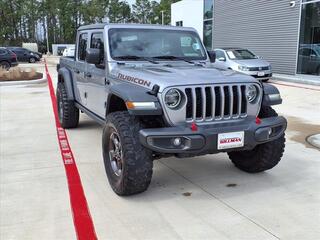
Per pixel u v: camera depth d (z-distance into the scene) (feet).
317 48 56.49
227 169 18.04
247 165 17.22
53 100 39.32
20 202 14.46
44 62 126.41
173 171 17.84
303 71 59.77
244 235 12.06
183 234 12.16
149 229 12.48
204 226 12.64
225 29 80.84
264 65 54.75
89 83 20.56
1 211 13.73
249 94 14.66
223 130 13.66
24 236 12.08
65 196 14.98
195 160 19.40
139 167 13.76
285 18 62.39
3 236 12.09
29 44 198.29
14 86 52.03
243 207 14.01
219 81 14.10
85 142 22.75
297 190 15.49
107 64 17.47
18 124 27.94
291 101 38.60
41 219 13.16
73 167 18.31
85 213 13.55
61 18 280.51
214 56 19.80
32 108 34.63
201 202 14.44
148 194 15.16
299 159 19.36
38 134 24.80
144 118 14.42
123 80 15.89
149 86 14.02
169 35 19.16
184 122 13.76
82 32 22.29
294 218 13.15
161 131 13.24
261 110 16.02
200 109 13.89
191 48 19.52
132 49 18.12
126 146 13.75
